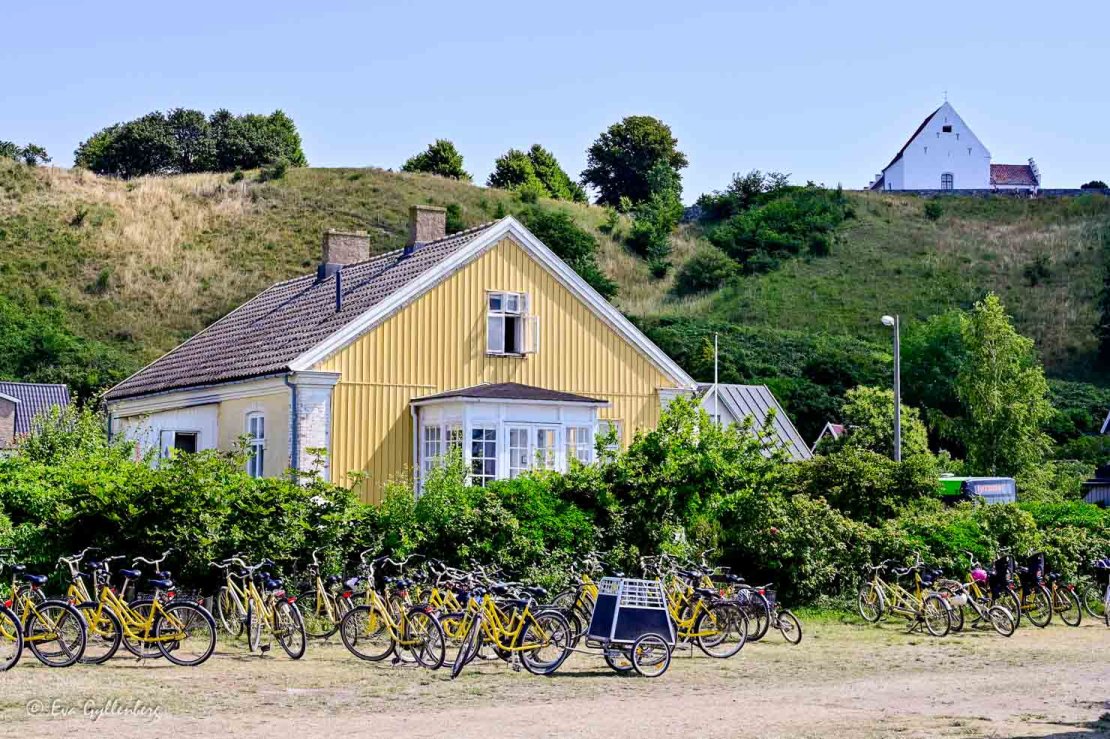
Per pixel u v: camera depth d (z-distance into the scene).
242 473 18.39
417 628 14.46
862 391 47.88
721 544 21.58
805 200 91.81
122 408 30.17
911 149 109.62
